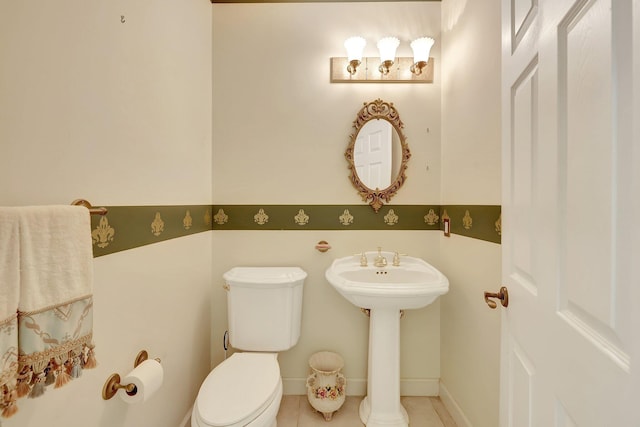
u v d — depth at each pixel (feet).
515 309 2.43
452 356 5.16
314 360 5.55
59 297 2.02
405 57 5.60
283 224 5.65
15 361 1.76
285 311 4.94
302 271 5.38
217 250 5.64
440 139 5.61
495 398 3.89
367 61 5.57
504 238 2.69
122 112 3.15
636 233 1.19
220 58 5.59
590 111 1.49
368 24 5.60
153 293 3.73
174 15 4.23
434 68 5.61
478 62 4.33
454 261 5.10
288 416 5.08
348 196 5.64
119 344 3.11
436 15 5.59
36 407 2.23
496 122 3.89
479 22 4.29
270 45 5.61
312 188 5.65
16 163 2.09
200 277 5.16
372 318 4.85
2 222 1.75
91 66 2.73
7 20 2.02
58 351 1.99
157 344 3.82
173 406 4.23
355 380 5.64
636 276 1.19
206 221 5.39
